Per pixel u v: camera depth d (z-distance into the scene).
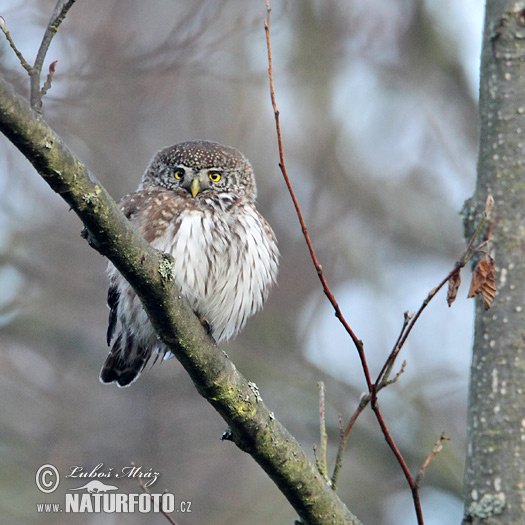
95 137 14.77
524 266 6.18
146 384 15.36
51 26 4.96
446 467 12.76
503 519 5.77
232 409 6.02
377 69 16.95
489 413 6.02
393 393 14.05
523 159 6.43
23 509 13.02
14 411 14.80
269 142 17.14
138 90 12.70
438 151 17.42
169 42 12.47
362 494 14.27
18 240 15.26
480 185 6.57
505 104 6.60
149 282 5.61
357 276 17.14
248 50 15.10
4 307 14.80
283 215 17.17
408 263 17.11
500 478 5.86
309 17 16.38
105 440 14.55
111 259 5.51
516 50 6.66
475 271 5.68
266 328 15.27
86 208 5.22
